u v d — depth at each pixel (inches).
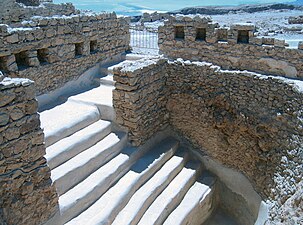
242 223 316.5
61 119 275.0
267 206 276.1
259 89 290.4
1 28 258.1
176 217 267.1
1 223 174.7
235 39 312.8
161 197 273.7
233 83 305.9
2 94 169.5
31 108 185.8
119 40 397.1
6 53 264.2
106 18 368.8
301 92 256.2
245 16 600.1
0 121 170.6
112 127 301.0
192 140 343.0
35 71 291.9
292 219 227.8
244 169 312.0
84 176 248.4
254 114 295.6
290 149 263.3
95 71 365.1
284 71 292.2
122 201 245.3
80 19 333.4
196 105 329.4
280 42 288.7
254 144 298.8
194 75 325.4
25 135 184.7
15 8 392.8
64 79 326.6
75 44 342.3
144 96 300.2
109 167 264.2
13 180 181.6
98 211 231.1
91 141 271.9
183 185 293.9
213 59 332.2
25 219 191.9
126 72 280.2
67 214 219.9
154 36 531.5
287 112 269.7
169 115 349.1
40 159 196.1
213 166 335.0
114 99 294.4
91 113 293.4
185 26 338.6
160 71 324.8
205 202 302.8
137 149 295.0
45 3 466.3
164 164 310.5
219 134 322.0
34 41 288.0
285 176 262.4
